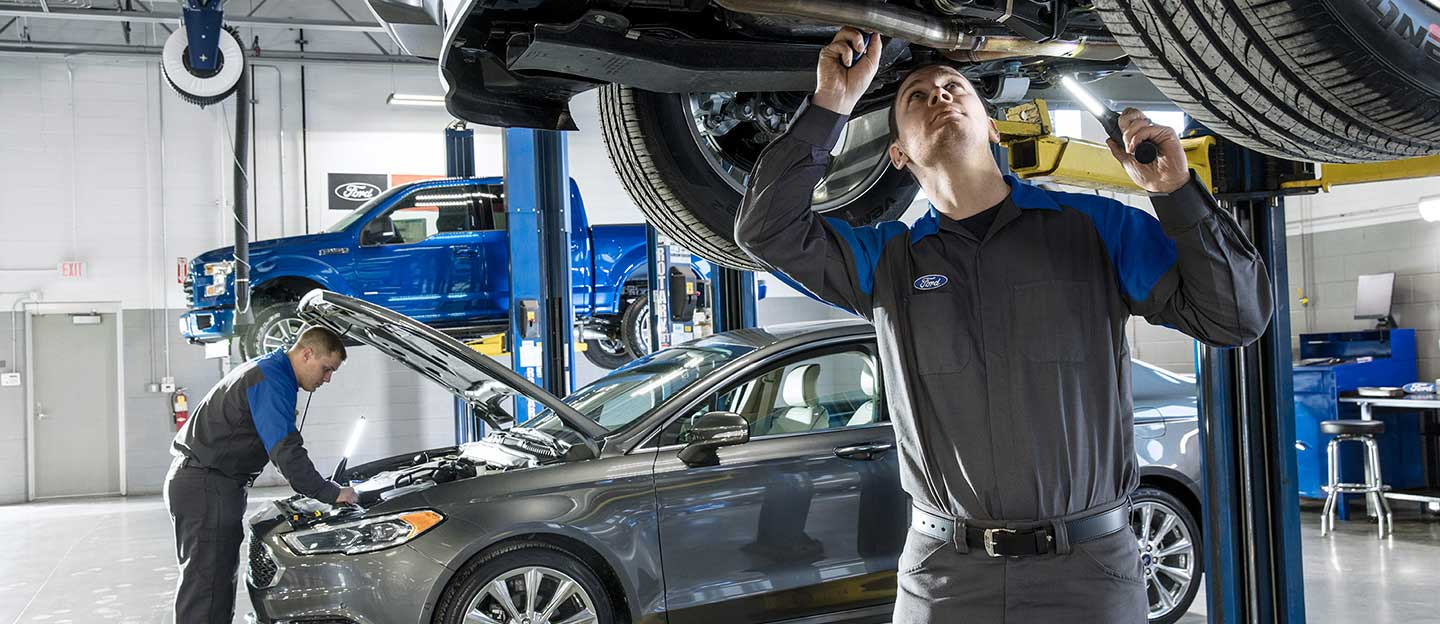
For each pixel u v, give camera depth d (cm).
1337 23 131
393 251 777
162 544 816
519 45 225
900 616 182
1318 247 964
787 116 297
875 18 188
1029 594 167
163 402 1219
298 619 346
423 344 372
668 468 371
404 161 1294
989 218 181
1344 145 156
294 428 392
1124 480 176
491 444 434
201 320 763
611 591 372
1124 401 178
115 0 1173
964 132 174
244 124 914
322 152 1268
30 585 671
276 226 1252
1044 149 319
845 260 187
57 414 1202
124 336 1212
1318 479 785
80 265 1201
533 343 632
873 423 398
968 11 194
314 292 362
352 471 447
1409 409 829
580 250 849
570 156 1294
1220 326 165
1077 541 168
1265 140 159
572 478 365
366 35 1284
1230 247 159
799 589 374
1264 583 288
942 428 175
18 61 1198
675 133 290
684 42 230
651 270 729
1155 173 156
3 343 1183
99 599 616
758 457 379
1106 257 177
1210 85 149
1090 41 199
